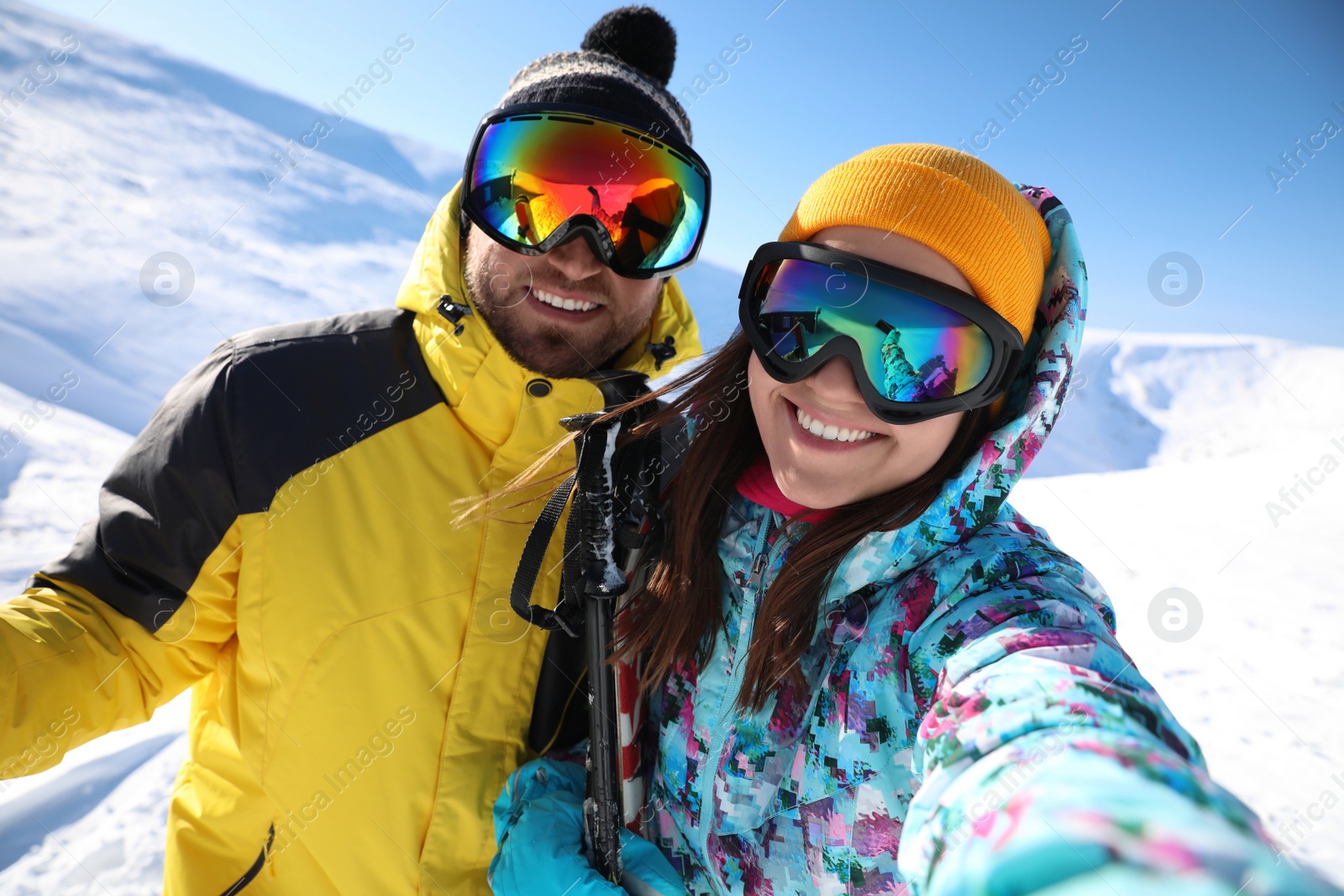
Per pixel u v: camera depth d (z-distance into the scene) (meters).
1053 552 0.80
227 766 1.14
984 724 0.56
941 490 0.79
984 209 0.77
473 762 1.08
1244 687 3.97
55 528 4.34
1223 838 0.33
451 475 1.16
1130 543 6.75
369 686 1.07
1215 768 3.23
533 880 0.94
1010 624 0.67
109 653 1.07
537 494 1.16
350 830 1.06
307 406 1.16
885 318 0.78
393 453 1.16
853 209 0.80
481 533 1.13
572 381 1.20
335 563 1.10
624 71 1.28
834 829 0.79
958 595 0.75
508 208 1.12
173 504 1.11
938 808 0.51
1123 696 0.53
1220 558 6.22
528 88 1.22
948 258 0.77
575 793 1.09
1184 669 4.19
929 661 0.72
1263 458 10.84
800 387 0.83
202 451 1.11
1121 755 0.44
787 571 0.83
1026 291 0.80
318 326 1.25
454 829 1.05
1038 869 0.35
